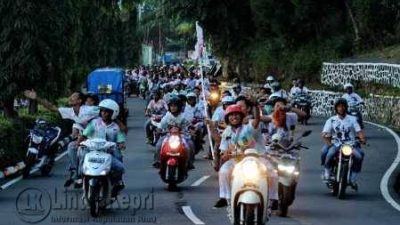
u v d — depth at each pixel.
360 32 57.47
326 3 61.47
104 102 16.73
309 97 46.47
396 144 31.44
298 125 43.12
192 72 53.56
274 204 14.24
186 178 20.64
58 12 29.11
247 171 12.95
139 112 58.19
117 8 44.78
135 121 48.91
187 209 17.00
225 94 29.09
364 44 57.31
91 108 18.88
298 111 16.94
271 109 21.16
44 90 29.34
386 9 55.50
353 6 57.34
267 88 30.02
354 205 17.98
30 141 22.56
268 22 64.81
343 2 61.12
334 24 61.88
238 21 70.31
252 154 13.41
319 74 60.50
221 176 14.16
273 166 13.94
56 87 29.73
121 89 44.75
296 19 62.66
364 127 39.66
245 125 14.25
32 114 31.88
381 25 56.22
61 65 29.56
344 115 19.11
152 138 32.25
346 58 57.06
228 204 14.25
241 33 71.38
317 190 20.31
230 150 14.24
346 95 32.78
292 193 16.09
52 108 18.83
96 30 48.38
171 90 39.59
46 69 28.98
